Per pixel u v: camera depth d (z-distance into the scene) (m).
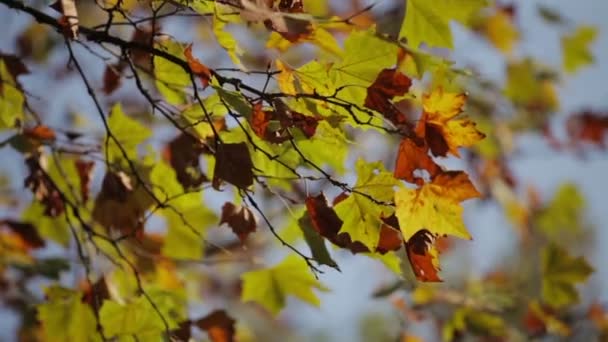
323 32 4.48
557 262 5.44
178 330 4.89
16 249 5.38
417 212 4.47
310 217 4.51
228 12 4.51
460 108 4.48
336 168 4.70
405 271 5.59
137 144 4.89
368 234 4.51
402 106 5.85
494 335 5.71
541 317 5.77
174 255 5.12
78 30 4.57
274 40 4.59
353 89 4.49
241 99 4.46
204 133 4.68
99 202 4.91
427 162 4.48
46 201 4.93
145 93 4.62
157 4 4.87
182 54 4.66
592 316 5.93
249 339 6.26
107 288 4.96
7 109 4.89
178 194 4.77
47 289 4.99
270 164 4.68
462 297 5.71
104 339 4.84
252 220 4.66
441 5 4.54
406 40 4.63
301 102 4.50
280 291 5.05
